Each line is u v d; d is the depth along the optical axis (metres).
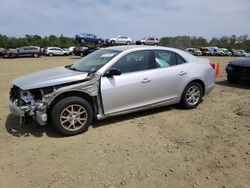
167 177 4.12
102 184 3.96
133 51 6.18
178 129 5.83
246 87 10.30
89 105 5.60
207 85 7.38
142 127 5.93
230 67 10.79
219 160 4.59
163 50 6.69
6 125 6.12
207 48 59.88
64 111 5.39
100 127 5.93
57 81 5.39
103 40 47.31
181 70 6.79
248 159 4.62
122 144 5.16
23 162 4.56
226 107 7.32
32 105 5.28
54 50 47.69
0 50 40.69
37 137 5.48
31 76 5.89
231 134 5.55
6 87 10.77
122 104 5.98
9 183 4.02
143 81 6.14
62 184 3.97
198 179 4.08
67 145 5.13
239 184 3.97
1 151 4.95
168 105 7.10
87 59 6.61
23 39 85.44
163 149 4.96
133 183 3.98
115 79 5.83
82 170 4.31
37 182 4.03
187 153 4.81
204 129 5.81
